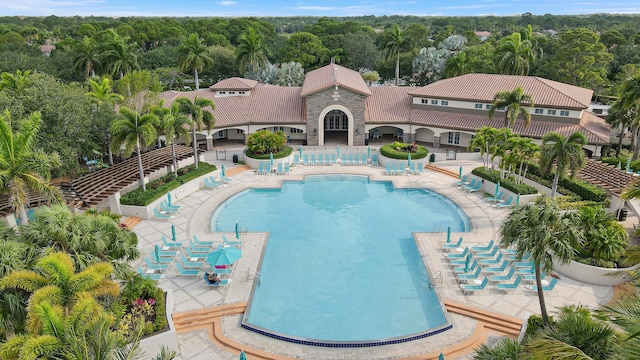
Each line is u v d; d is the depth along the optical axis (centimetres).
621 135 4675
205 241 2972
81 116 3888
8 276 1479
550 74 7281
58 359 1234
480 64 7488
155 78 5459
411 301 2417
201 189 4131
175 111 3881
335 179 4534
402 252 2952
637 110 4269
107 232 2030
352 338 2128
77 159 3962
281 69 8262
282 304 2398
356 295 2475
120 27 12094
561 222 1847
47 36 14150
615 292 2389
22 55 8850
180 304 2345
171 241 2992
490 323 2192
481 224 3281
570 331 1403
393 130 5906
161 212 3491
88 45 6888
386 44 8038
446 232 3177
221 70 9831
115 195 3384
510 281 2508
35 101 3725
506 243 1948
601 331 1355
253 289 2486
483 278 2547
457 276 2564
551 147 3175
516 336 2097
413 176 4459
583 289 2433
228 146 5528
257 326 2188
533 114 4856
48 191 2450
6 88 4162
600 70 6912
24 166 2330
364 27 13288
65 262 1555
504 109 4978
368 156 4991
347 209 3706
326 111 5309
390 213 3606
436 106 5431
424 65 8575
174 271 2655
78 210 3219
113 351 1366
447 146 5481
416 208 3709
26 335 1298
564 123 4703
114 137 3456
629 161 3822
